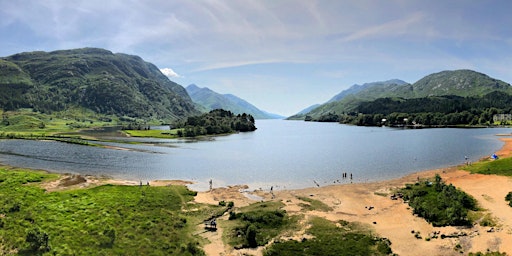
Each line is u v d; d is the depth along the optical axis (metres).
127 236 45.38
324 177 97.31
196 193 76.19
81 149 155.25
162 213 56.97
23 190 64.62
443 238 49.03
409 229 53.03
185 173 104.44
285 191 80.44
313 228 53.00
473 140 190.00
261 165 119.12
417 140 198.25
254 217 56.59
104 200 60.00
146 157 137.38
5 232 42.22
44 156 132.25
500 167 89.56
